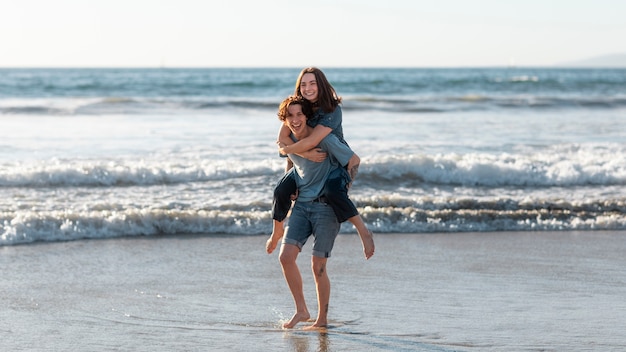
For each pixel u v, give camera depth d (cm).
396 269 907
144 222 1102
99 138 2067
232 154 1750
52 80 7619
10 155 1712
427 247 1041
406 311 721
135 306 733
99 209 1188
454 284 834
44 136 2111
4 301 744
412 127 2483
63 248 995
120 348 601
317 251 654
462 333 647
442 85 6312
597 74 15888
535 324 674
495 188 1449
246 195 1320
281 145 648
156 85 5738
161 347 605
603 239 1112
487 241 1089
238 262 938
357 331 655
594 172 1530
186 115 2925
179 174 1430
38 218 1071
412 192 1386
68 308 723
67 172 1385
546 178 1498
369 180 1455
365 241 638
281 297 777
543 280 855
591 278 868
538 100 3903
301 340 627
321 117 637
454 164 1509
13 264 904
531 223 1191
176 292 791
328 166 648
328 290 668
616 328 662
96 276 855
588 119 2928
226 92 4934
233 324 676
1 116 2809
